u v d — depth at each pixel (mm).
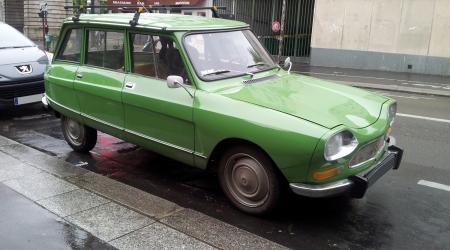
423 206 4812
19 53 8719
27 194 4695
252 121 4090
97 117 5633
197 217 4289
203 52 4852
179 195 4996
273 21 23062
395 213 4629
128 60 5215
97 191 4836
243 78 4883
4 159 5770
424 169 5977
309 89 4828
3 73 8070
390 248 3959
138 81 5062
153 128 4965
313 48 20859
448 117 9359
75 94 5836
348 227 4309
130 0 26141
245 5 23750
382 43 19188
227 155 4461
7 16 29859
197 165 4680
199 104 4461
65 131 6438
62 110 6156
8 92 8094
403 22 18578
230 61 5012
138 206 4492
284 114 4031
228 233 4000
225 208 4656
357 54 19828
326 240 4066
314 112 4125
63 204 4492
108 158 6168
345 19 19875
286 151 3914
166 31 4805
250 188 4371
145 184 5293
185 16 5645
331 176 3922
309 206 4707
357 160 4148
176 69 4777
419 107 10555
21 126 7879
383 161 4457
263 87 4703
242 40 5375
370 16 19266
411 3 18281
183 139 4699
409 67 18719
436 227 4352
